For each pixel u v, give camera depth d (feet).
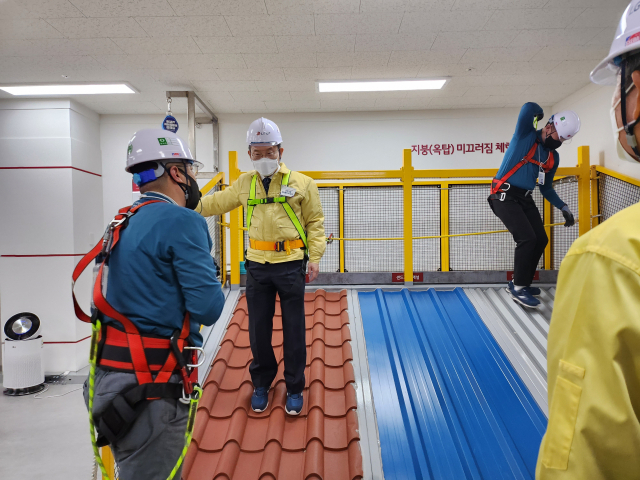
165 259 4.10
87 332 19.93
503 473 6.50
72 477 10.50
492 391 8.17
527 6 11.96
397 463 6.64
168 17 12.26
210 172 21.24
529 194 10.73
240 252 12.64
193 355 4.41
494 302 11.16
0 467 11.02
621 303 1.72
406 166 12.09
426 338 9.72
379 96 19.44
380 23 12.85
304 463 6.61
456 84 18.03
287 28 13.04
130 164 4.54
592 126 17.76
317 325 10.12
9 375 16.47
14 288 18.97
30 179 18.88
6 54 14.52
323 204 14.25
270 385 7.87
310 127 21.76
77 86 17.47
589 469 1.72
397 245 14.40
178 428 4.06
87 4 11.50
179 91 18.16
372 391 8.11
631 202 11.67
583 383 1.80
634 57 2.00
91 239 20.48
